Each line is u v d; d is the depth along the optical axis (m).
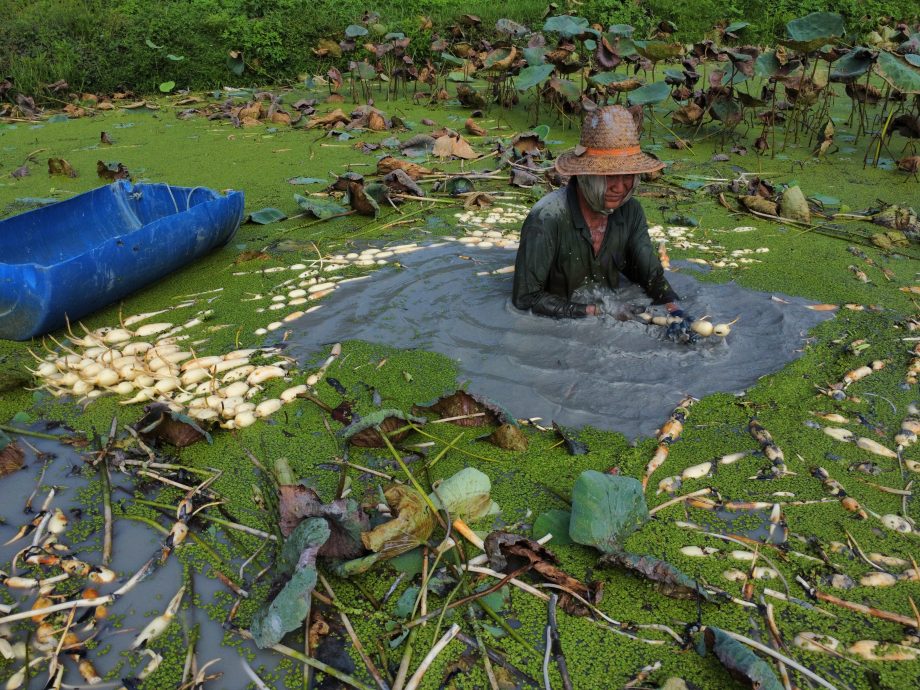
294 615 2.15
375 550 2.40
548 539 2.59
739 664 2.00
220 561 2.57
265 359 3.80
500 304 4.20
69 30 10.66
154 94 10.55
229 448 3.16
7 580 2.51
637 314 3.97
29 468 3.06
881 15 11.50
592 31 8.17
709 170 6.82
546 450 3.06
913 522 2.65
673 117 7.98
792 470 2.91
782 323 4.01
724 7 12.12
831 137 6.98
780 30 11.58
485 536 2.62
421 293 4.43
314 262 4.96
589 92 8.01
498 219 5.70
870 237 5.17
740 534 2.62
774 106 7.55
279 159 7.36
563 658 2.18
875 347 3.75
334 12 11.34
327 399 3.46
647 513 2.61
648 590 2.40
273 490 2.88
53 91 9.99
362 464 3.01
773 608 2.32
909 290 4.41
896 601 2.34
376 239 5.38
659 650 2.20
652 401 3.36
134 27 10.70
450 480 2.70
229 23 10.80
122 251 4.25
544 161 6.95
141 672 2.19
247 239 5.45
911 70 6.51
